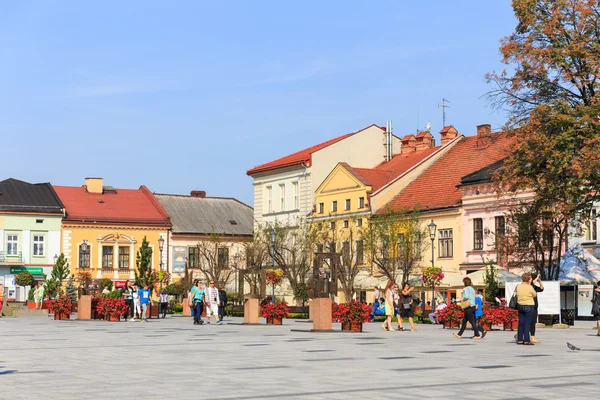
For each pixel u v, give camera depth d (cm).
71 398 1344
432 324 4550
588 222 4628
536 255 4819
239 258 8125
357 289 6431
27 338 3002
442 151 7494
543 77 4406
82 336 3134
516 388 1475
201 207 10100
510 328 3788
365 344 2653
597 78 4247
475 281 4984
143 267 7944
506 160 4481
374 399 1330
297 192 8219
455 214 6419
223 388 1470
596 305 3234
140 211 9544
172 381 1580
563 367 1861
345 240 7288
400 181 7306
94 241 9162
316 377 1648
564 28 4372
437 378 1633
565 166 4100
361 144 8288
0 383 1556
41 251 8944
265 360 2044
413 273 6206
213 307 4475
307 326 4059
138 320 4878
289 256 7531
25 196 9050
